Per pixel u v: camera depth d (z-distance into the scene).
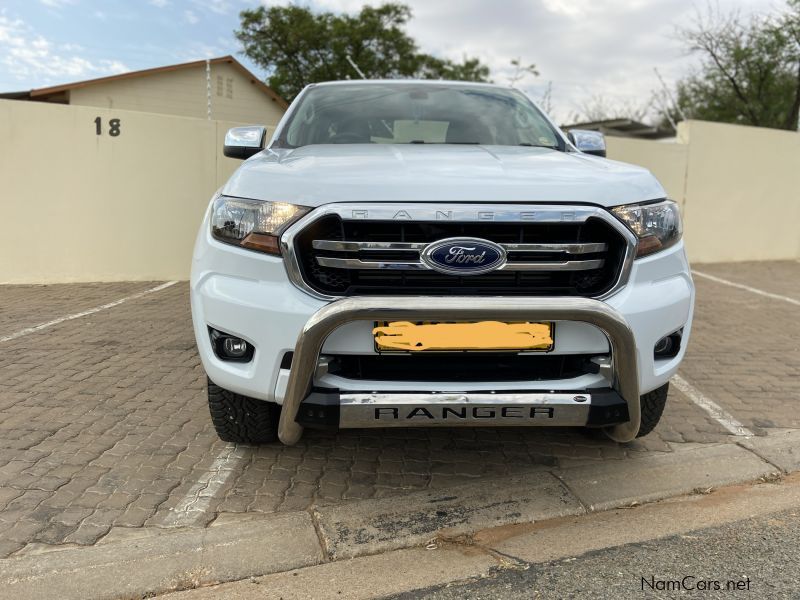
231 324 2.27
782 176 10.59
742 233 10.48
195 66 21.59
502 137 3.50
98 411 3.58
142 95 20.81
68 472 2.84
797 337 5.44
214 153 7.95
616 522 2.51
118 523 2.43
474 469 2.93
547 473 2.87
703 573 2.16
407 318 2.07
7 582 2.08
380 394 2.13
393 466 2.96
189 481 2.78
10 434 3.25
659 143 9.59
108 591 2.05
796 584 2.10
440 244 2.11
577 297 2.14
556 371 2.29
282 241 2.17
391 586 2.10
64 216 7.60
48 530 2.37
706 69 24.44
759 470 2.93
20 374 4.22
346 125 3.50
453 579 2.14
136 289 7.44
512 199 2.17
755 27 22.58
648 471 2.90
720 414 3.62
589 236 2.23
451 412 2.15
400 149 2.92
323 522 2.46
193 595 2.05
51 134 7.41
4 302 6.61
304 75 28.47
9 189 7.39
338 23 27.23
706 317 6.25
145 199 7.79
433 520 2.48
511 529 2.46
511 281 2.18
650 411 2.91
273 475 2.85
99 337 5.21
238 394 2.59
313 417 2.16
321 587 2.09
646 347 2.29
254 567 2.19
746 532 2.43
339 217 2.12
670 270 2.41
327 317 2.05
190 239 8.00
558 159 2.71
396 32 28.14
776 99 23.62
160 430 3.32
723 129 9.97
